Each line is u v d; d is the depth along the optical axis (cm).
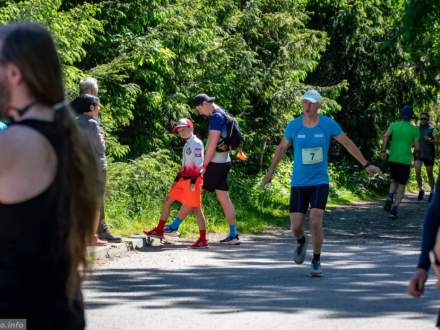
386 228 3884
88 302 1861
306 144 2264
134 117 3916
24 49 666
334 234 3584
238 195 4184
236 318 1706
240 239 3253
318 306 1844
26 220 655
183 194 2931
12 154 647
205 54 4138
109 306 1820
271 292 2020
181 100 3981
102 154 2445
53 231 662
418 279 905
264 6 4888
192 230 3306
